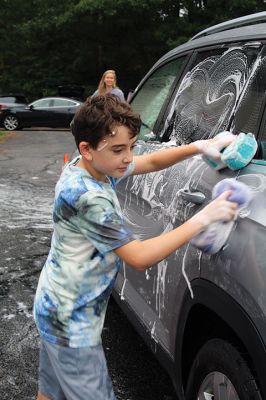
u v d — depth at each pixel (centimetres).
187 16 2845
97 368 187
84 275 180
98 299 185
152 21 2941
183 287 229
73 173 179
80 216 174
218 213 169
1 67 3378
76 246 179
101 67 3206
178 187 246
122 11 2811
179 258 232
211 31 305
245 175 198
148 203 283
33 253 523
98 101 170
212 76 266
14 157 1279
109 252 173
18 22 3409
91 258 179
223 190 182
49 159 1243
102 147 170
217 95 254
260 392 179
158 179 274
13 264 490
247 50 239
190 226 167
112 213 171
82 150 174
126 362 328
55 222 183
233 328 189
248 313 178
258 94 220
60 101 2145
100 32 3033
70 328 183
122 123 167
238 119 228
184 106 292
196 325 231
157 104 342
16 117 2119
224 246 190
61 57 3294
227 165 202
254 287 173
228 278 188
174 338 240
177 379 242
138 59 3134
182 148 210
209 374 210
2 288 434
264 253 172
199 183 226
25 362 326
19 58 3359
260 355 173
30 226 623
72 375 186
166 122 313
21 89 3319
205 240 187
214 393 206
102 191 174
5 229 608
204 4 2852
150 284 273
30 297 418
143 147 323
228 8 2759
